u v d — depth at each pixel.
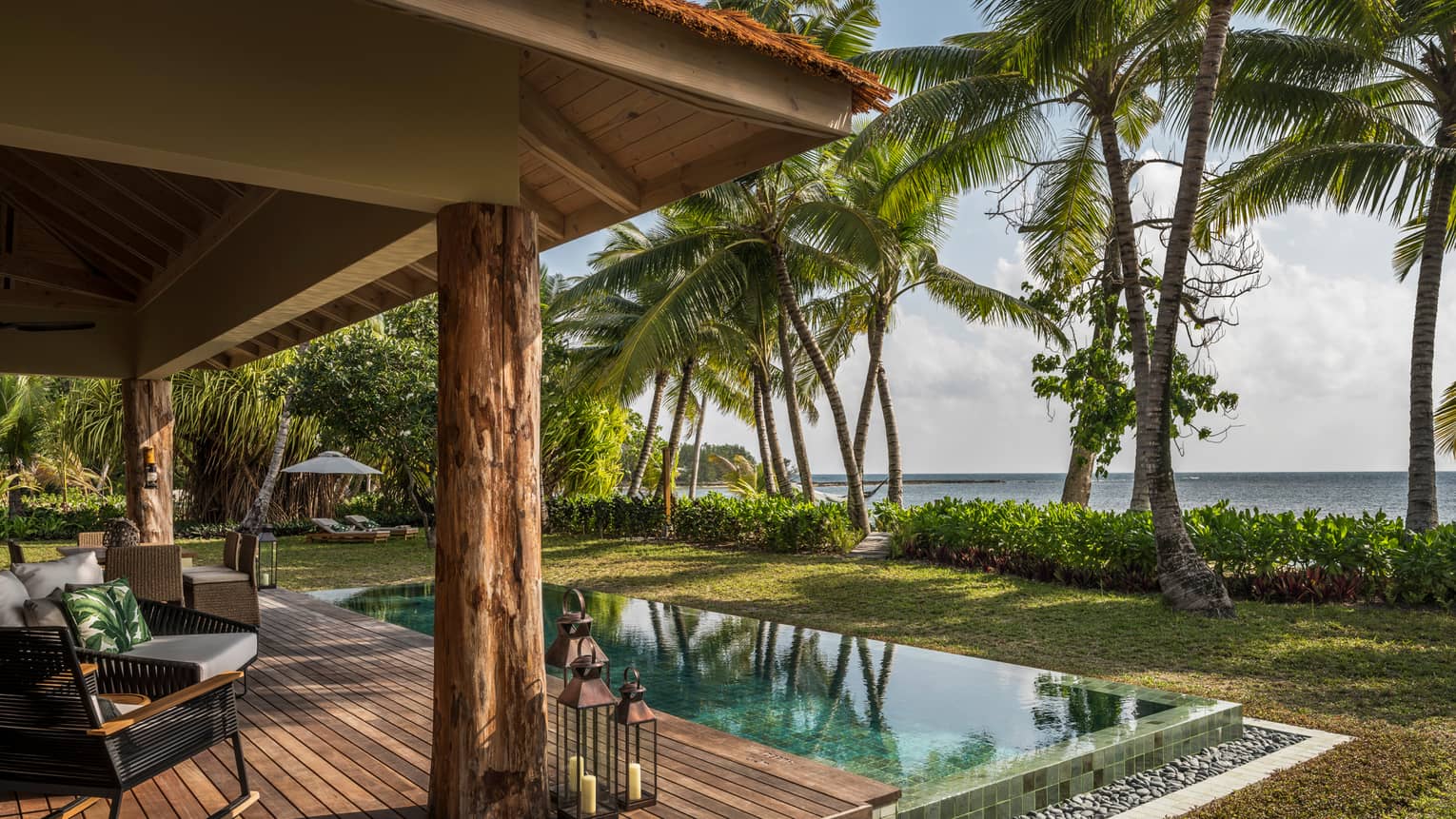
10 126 2.27
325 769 3.70
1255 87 9.30
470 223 3.02
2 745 2.79
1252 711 5.43
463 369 2.99
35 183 6.38
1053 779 4.05
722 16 2.96
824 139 3.28
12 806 3.27
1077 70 9.80
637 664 6.39
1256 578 9.00
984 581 10.51
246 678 5.30
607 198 4.25
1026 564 10.76
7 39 2.29
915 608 8.92
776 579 11.12
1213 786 4.25
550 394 18.64
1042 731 4.69
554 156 3.85
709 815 3.20
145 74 2.47
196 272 6.40
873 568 11.91
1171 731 4.65
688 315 13.87
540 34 2.46
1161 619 8.02
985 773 3.91
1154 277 10.77
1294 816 3.67
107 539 7.08
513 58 3.16
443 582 3.02
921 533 12.77
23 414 17.69
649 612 8.76
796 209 12.93
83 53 2.38
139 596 5.90
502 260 3.07
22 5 2.31
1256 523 9.45
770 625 7.99
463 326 3.00
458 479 2.99
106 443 17.45
